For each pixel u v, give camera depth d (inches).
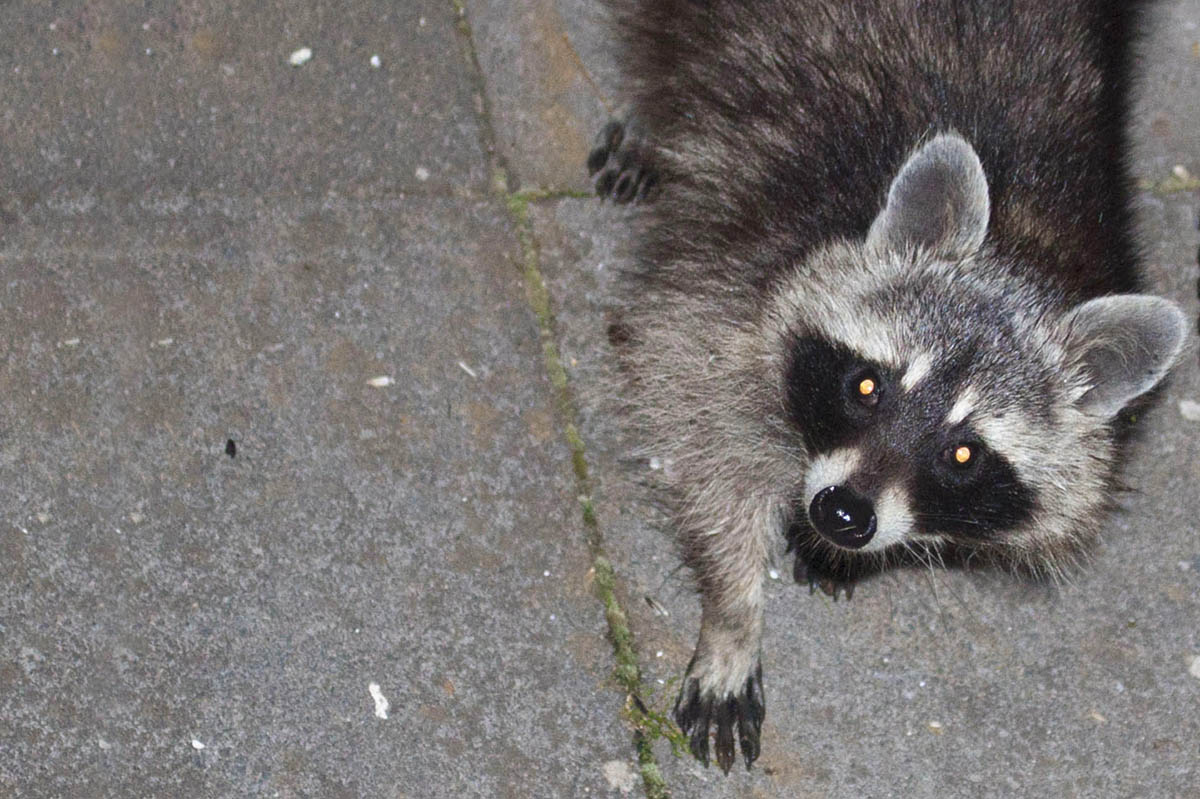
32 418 184.2
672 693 177.3
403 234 210.2
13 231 199.3
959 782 175.3
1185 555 200.2
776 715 178.9
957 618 191.3
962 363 171.0
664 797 167.8
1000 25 195.5
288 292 201.2
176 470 183.6
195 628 171.5
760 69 204.4
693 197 207.3
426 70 228.2
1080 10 203.8
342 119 220.2
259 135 216.1
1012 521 179.6
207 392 190.5
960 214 175.3
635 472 194.2
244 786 160.7
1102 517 187.6
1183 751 181.0
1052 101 192.9
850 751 176.4
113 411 186.7
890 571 193.8
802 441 179.9
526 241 214.7
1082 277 183.8
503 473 190.9
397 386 195.8
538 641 177.3
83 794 156.9
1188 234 235.3
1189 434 211.6
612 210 221.6
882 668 185.2
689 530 186.1
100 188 206.1
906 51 193.5
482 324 203.8
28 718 161.2
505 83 230.8
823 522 167.3
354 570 179.3
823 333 177.6
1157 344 169.0
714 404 187.6
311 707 167.8
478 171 220.2
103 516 178.2
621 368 200.1
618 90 232.7
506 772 166.4
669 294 197.8
